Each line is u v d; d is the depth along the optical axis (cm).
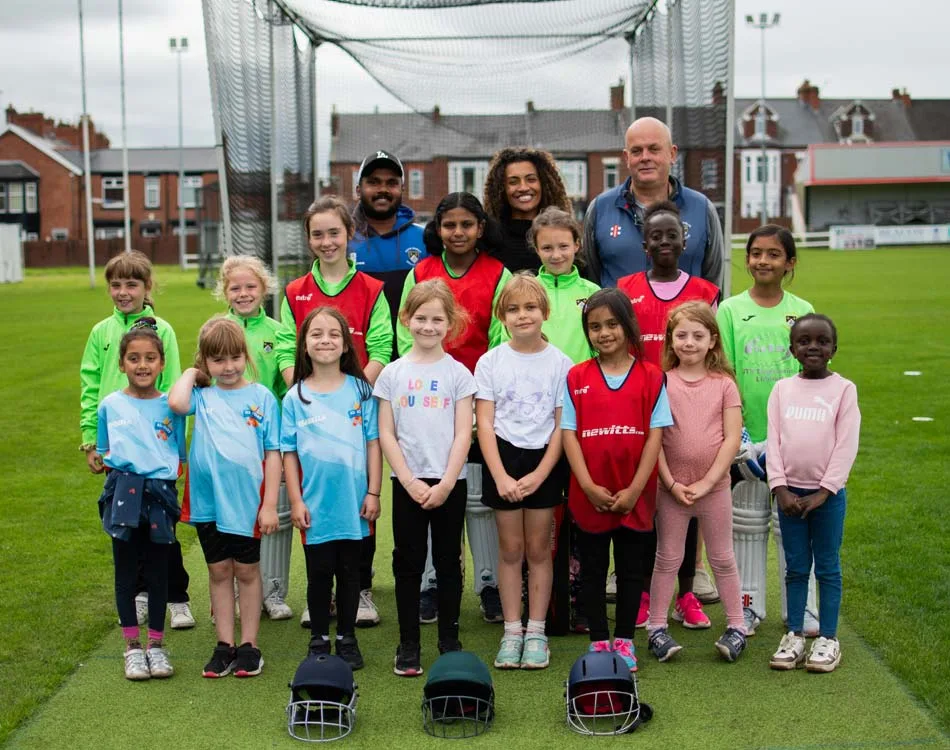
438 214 447
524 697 369
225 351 397
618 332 391
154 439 396
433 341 404
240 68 797
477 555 451
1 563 532
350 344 407
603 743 330
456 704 348
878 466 701
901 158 4597
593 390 393
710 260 502
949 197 4719
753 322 438
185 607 450
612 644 397
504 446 403
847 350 1262
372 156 517
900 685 371
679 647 400
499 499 403
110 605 470
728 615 407
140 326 411
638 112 1144
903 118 6619
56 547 561
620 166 1327
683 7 899
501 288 455
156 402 404
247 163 822
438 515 402
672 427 403
